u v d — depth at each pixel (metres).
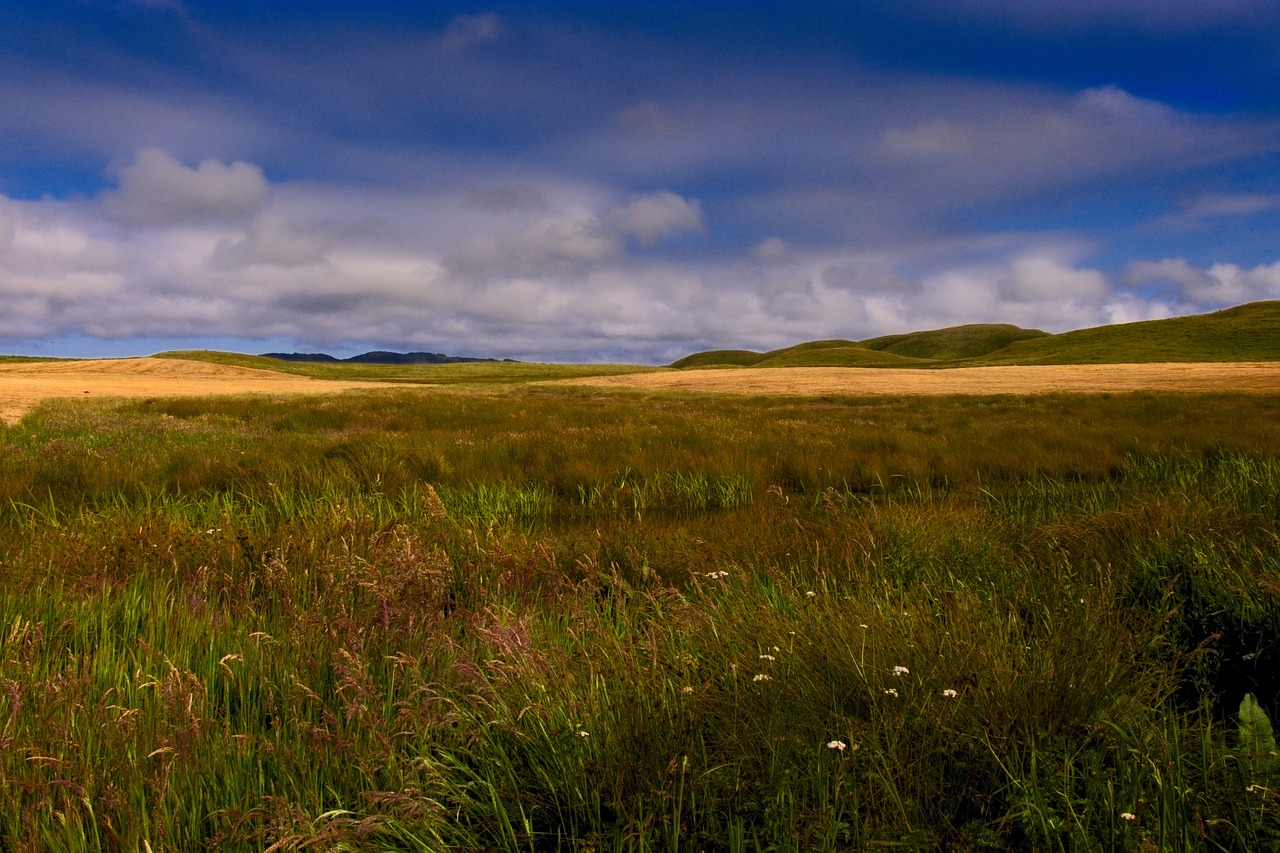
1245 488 6.47
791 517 6.07
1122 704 2.35
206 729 2.22
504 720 2.31
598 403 27.77
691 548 4.89
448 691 2.53
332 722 2.34
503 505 7.02
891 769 2.04
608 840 1.94
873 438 12.70
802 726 2.23
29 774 1.99
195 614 3.31
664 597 3.75
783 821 1.86
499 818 1.98
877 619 2.89
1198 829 1.79
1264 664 2.96
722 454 9.65
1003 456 10.30
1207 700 2.53
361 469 8.09
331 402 24.48
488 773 2.15
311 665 2.75
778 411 24.91
